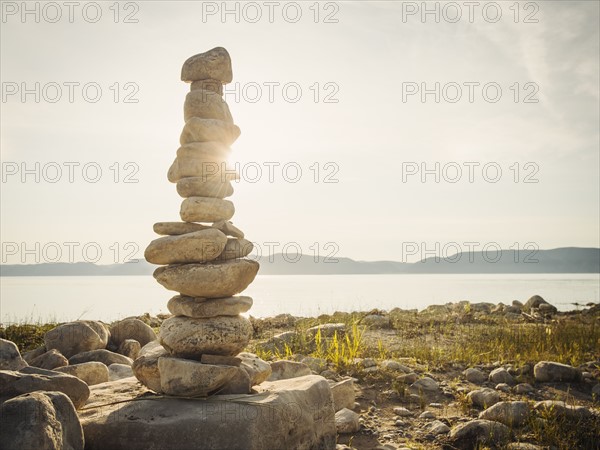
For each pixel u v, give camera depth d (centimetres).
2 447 380
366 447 611
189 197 589
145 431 468
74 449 441
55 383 507
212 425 469
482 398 746
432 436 645
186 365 529
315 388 579
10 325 1227
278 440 493
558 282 12862
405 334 1284
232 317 572
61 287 12662
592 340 1136
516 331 1291
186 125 598
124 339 1013
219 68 616
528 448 591
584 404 749
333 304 4131
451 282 14475
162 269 579
